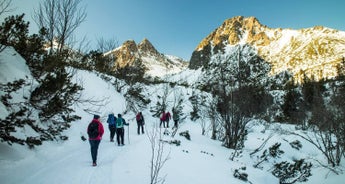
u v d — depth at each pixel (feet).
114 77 98.02
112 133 40.04
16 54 35.76
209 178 25.93
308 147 56.54
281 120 110.63
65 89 36.29
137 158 28.89
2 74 29.94
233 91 53.93
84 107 51.34
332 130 44.50
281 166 45.24
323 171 41.78
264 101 74.79
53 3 40.42
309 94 96.78
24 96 31.55
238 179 28.43
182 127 85.71
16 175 19.85
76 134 37.17
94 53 82.69
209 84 63.93
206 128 86.22
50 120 34.94
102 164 25.70
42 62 38.58
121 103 73.56
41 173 21.31
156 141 39.63
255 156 51.72
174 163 28.86
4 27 30.76
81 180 20.34
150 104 100.63
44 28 39.22
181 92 112.88
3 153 22.09
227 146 55.26
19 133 25.86
